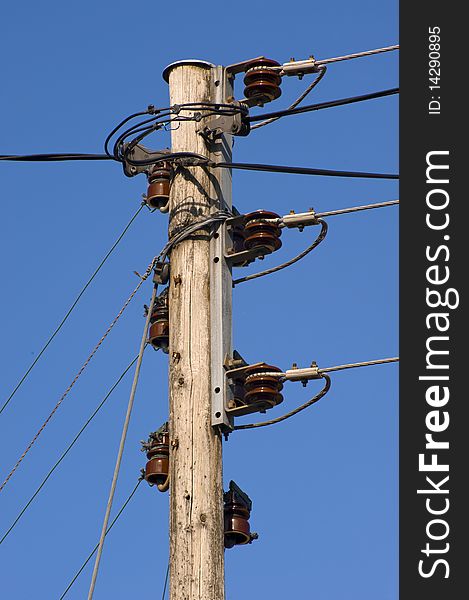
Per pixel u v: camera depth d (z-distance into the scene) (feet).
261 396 97.14
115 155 105.29
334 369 98.27
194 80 105.70
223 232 101.19
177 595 92.84
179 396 97.50
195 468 95.66
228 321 99.55
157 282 101.81
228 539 96.89
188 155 102.78
